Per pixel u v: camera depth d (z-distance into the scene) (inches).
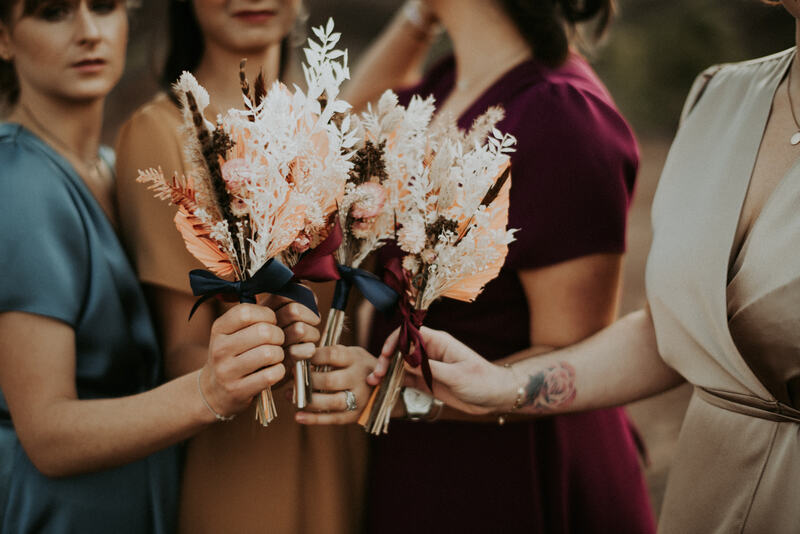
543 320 64.4
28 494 57.6
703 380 55.6
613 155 62.7
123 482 60.8
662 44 514.3
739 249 52.2
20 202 55.7
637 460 75.0
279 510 63.8
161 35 70.7
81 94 60.9
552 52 66.6
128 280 60.9
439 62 84.0
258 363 50.0
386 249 67.8
